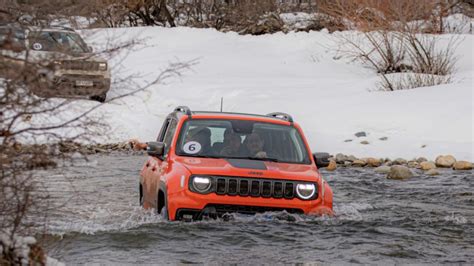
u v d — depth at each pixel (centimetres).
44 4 901
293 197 1430
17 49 835
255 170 1428
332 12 5019
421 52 4459
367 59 4419
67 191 1886
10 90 839
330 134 3109
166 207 1427
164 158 1562
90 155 2825
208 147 1530
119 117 3362
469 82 3522
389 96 3406
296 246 1270
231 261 1166
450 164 2644
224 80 4188
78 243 1269
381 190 2080
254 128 1577
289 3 5938
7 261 888
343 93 3700
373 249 1268
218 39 5225
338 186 2152
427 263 1187
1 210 909
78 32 1012
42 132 909
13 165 885
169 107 3647
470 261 1205
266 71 4553
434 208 1753
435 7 4938
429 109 3197
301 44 5084
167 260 1170
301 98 3628
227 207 1405
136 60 4566
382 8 4403
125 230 1358
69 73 872
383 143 2984
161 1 5581
